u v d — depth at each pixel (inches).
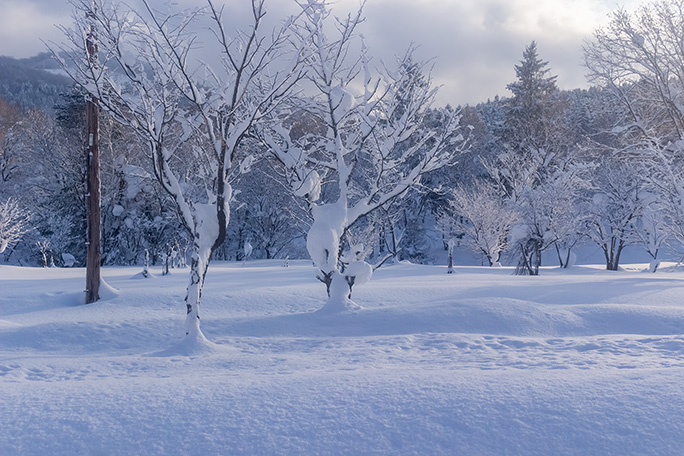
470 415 173.6
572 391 190.7
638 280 874.8
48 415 178.5
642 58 1176.2
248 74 456.4
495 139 2284.7
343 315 514.6
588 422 166.7
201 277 422.6
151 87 432.1
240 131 444.5
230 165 441.1
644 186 1099.3
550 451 154.8
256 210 2081.7
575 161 1616.6
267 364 323.9
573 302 610.5
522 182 1688.0
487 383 204.4
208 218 431.5
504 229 1649.9
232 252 2252.7
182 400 192.9
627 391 188.1
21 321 554.9
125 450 157.5
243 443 160.6
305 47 469.7
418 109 607.2
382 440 161.5
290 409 182.5
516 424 167.6
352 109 567.8
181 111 450.3
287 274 1057.5
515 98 2218.3
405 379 215.3
